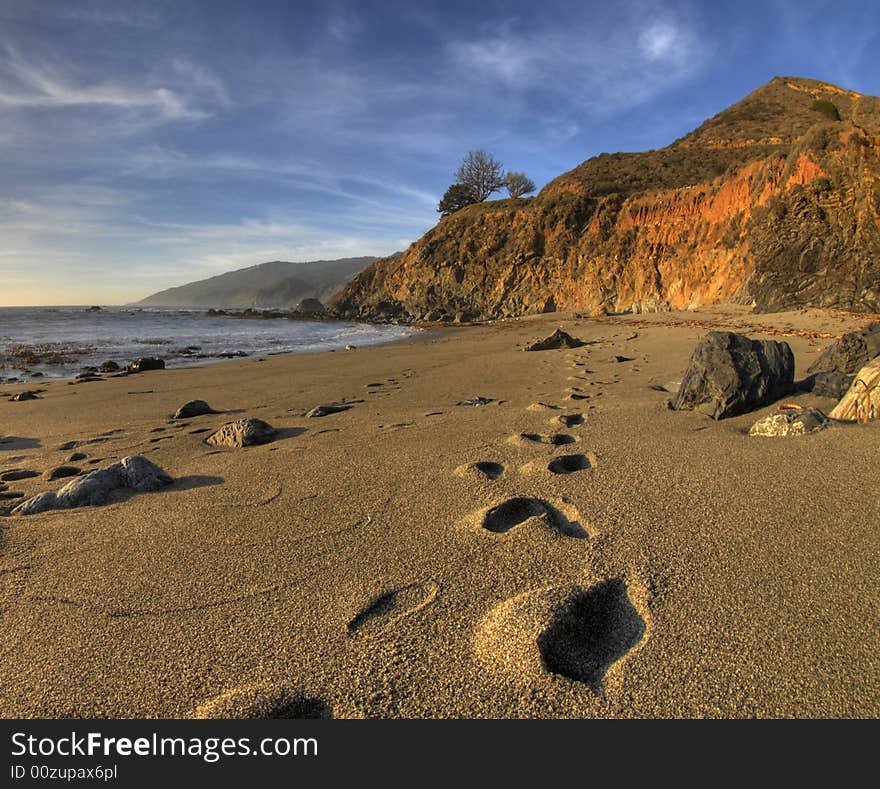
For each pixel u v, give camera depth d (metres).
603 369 7.42
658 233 26.12
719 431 3.73
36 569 2.23
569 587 1.81
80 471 3.66
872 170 13.60
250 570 2.14
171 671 1.58
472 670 1.51
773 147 31.75
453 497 2.77
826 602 1.74
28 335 22.95
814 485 2.63
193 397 6.98
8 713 1.46
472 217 38.78
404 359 10.92
